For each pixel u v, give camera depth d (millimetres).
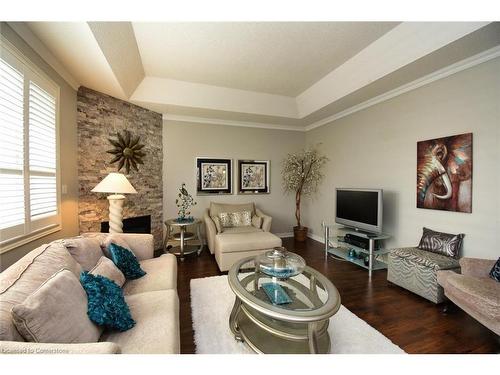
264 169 4781
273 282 1864
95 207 3078
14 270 1141
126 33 2248
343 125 3975
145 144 3738
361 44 2572
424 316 2012
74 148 2764
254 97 3941
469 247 2273
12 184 1675
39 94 2021
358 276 2914
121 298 1350
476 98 2213
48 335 898
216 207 4051
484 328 1834
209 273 2936
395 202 3055
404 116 2922
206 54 2746
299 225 4711
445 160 2453
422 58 2242
